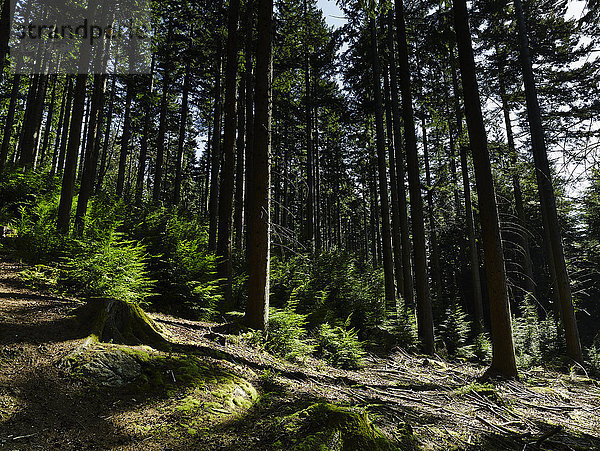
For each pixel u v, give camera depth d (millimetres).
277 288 12516
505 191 16891
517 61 16438
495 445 4668
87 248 6551
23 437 2842
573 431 5551
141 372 4203
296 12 17891
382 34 19031
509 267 26781
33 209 11156
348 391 5973
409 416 5133
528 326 16062
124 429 3287
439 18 13219
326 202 40500
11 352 3871
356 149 31047
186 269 8828
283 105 22984
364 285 16391
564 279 13992
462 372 10039
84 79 10391
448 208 22062
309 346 7938
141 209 12922
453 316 17953
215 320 9156
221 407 3988
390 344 12789
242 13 15758
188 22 18969
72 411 3352
